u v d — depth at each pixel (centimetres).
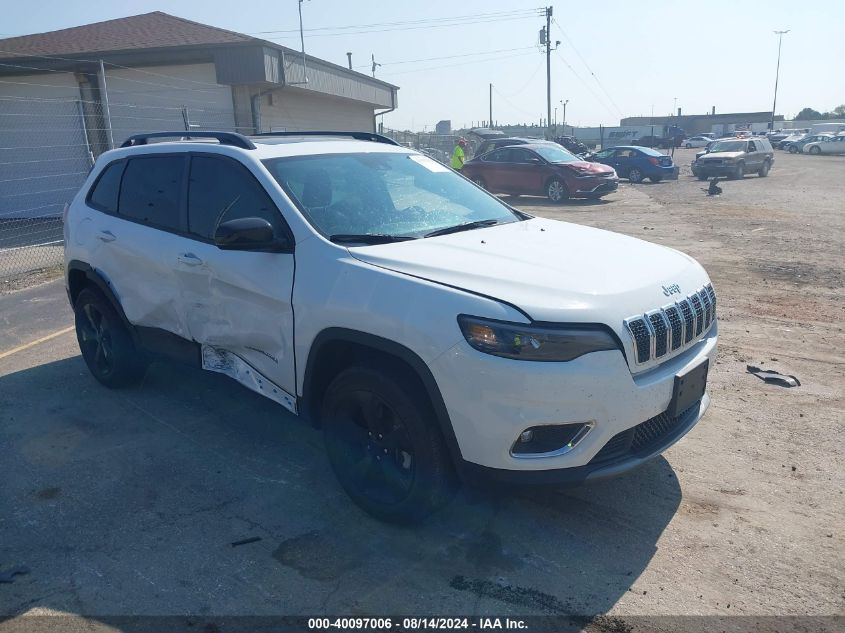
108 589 315
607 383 300
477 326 298
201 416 496
